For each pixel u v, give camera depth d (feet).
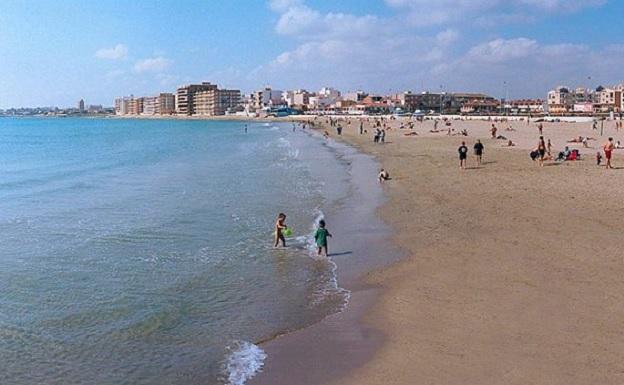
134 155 206.28
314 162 161.17
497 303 38.93
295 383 29.71
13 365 32.76
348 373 30.37
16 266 54.24
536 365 29.50
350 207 81.51
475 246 54.39
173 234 67.82
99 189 112.88
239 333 37.01
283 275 49.88
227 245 61.57
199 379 30.68
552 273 44.60
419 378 29.07
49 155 209.05
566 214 65.46
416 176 107.45
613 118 373.20
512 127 286.87
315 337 35.65
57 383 30.55
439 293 41.93
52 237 67.36
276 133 393.70
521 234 57.62
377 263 51.72
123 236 67.21
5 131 450.30
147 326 38.50
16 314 41.11
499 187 87.25
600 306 37.24
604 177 92.38
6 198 101.81
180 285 47.65
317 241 56.08
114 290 46.55
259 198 94.43
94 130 475.31
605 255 48.65
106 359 33.45
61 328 38.37
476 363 30.25
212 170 147.23
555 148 150.92
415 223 66.74
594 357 30.04
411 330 35.42
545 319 35.58
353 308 40.52
